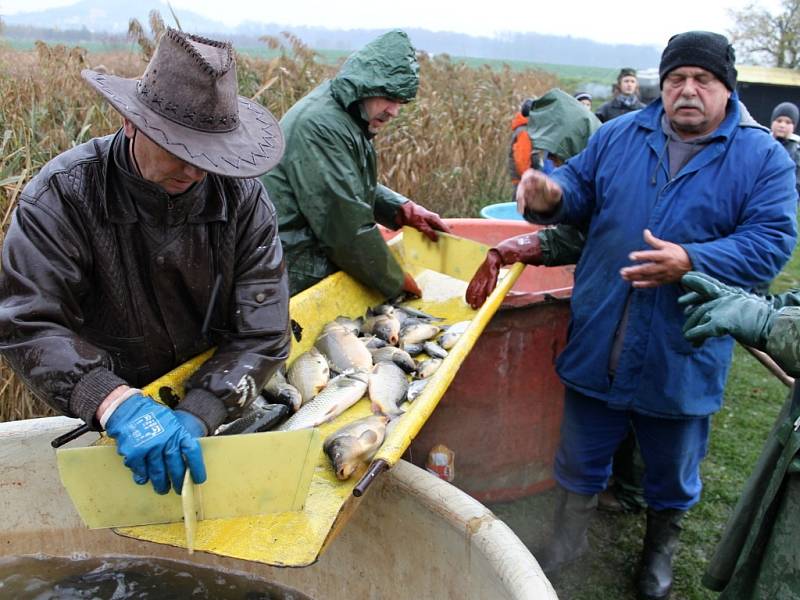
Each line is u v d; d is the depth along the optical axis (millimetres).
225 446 1745
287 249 3113
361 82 2977
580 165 3135
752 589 2193
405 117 7902
